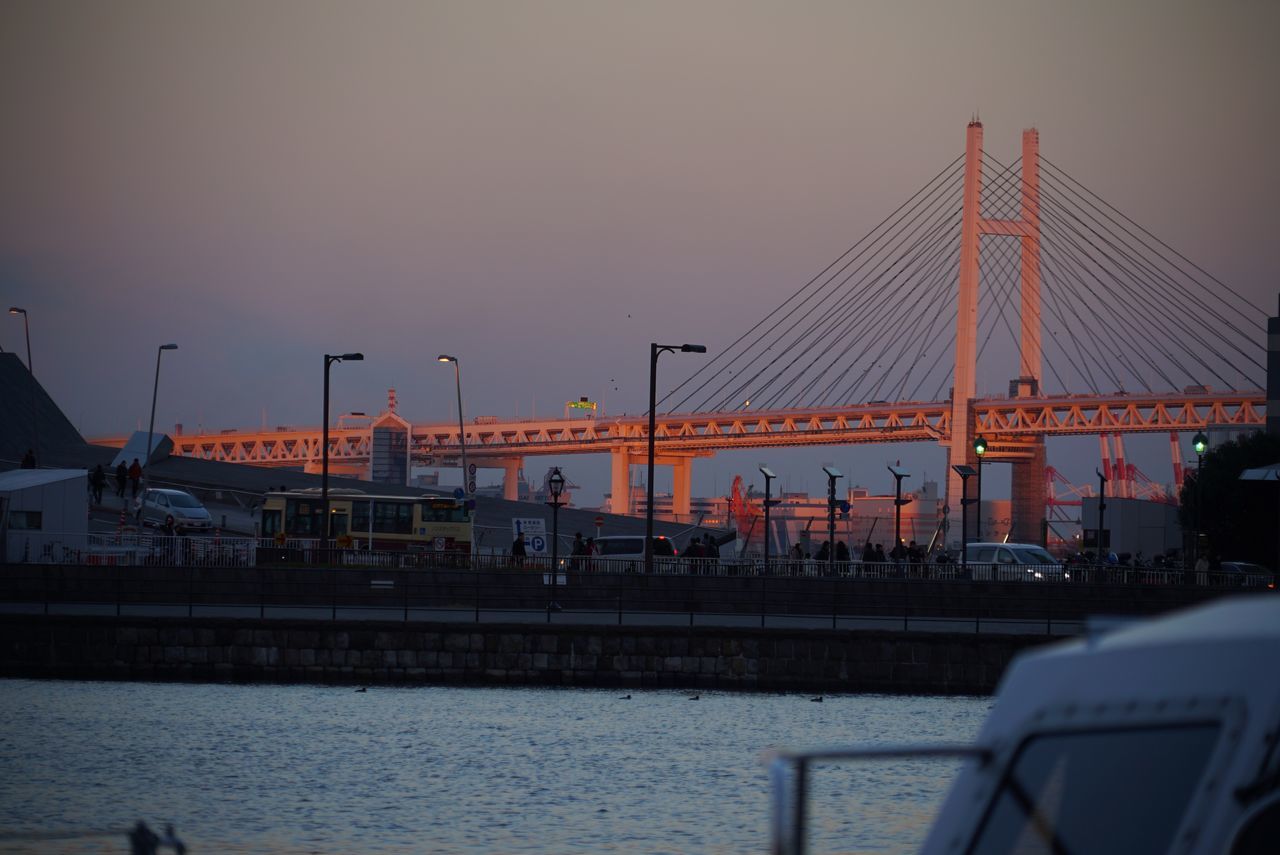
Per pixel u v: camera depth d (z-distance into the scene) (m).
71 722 123.56
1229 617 14.10
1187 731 13.35
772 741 118.06
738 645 148.50
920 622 163.62
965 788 14.76
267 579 170.25
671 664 148.75
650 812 92.31
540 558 190.62
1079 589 169.12
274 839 84.25
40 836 22.53
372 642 149.88
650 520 181.75
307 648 150.00
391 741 116.62
